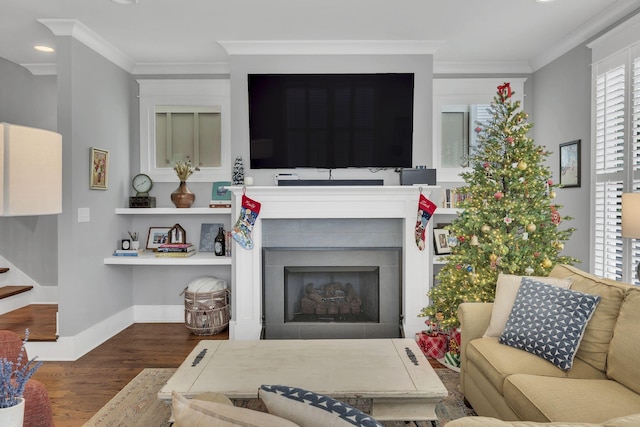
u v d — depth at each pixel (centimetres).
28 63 445
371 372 211
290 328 400
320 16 335
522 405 180
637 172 302
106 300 402
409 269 388
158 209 425
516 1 311
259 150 396
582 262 373
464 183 456
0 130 111
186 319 419
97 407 267
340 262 402
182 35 372
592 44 351
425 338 354
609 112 332
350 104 394
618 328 197
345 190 385
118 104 425
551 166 422
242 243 385
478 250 319
